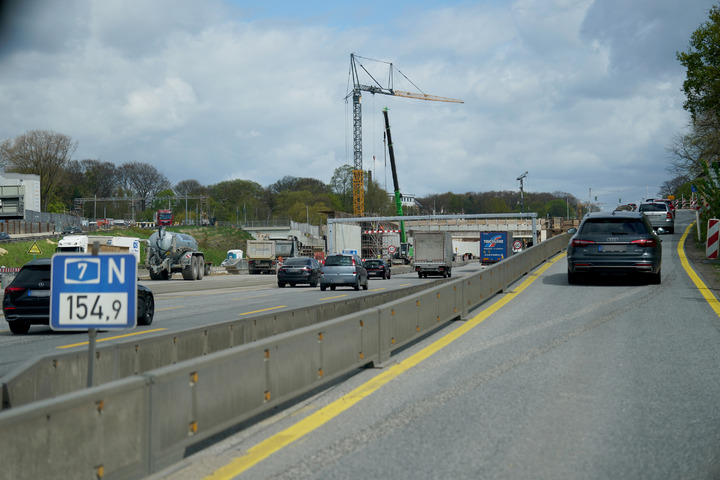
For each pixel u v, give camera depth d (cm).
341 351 864
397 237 11488
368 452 587
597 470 539
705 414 703
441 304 1341
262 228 13500
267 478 522
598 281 2139
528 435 635
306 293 3275
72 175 16000
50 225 9931
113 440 475
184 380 554
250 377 651
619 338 1166
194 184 19438
